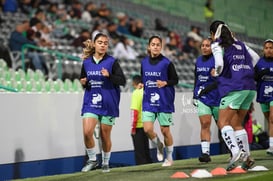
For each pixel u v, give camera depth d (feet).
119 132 89.86
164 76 72.84
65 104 81.15
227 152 104.99
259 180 55.42
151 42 72.95
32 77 102.12
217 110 78.74
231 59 59.82
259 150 102.12
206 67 78.74
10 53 124.57
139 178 60.18
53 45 147.74
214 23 60.59
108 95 66.64
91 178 62.75
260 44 194.39
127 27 180.65
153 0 207.21
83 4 183.11
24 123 75.25
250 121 99.81
